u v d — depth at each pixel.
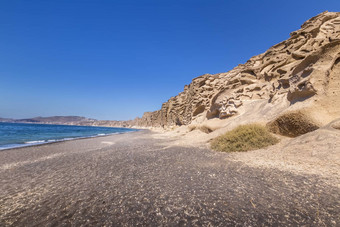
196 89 41.19
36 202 5.12
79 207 4.72
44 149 17.28
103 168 8.75
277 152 9.34
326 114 10.79
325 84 11.70
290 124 12.03
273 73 22.03
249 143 11.66
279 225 3.45
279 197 4.55
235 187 5.38
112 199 5.10
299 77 14.09
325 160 6.81
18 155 13.88
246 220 3.69
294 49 22.77
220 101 24.86
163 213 4.19
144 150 14.60
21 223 4.06
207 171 7.25
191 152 12.35
